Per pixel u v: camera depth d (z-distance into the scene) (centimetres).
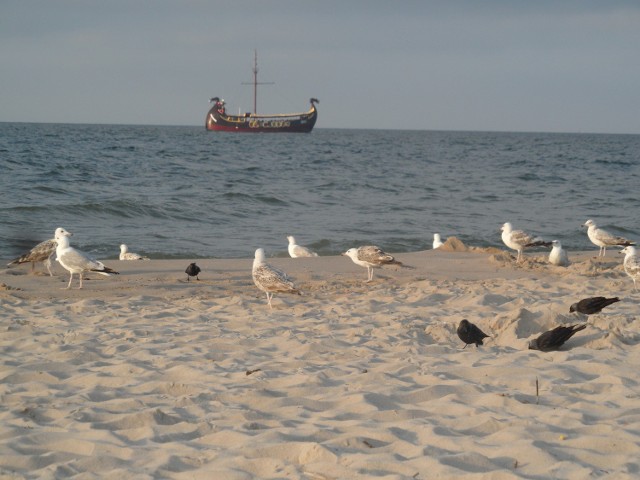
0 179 3697
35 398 674
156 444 544
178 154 6981
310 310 1135
